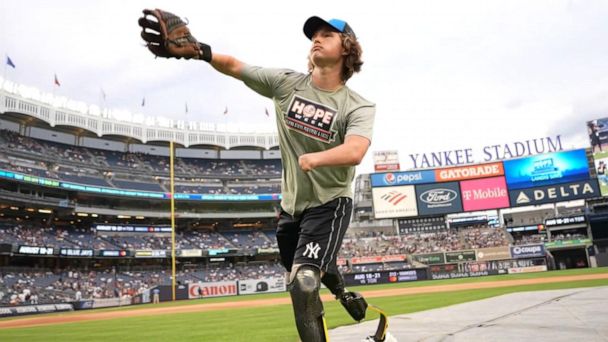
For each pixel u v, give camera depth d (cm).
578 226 5116
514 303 811
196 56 287
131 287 4797
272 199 6200
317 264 278
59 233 4981
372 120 282
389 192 5275
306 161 234
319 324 267
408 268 4884
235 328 1090
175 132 6397
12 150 4984
